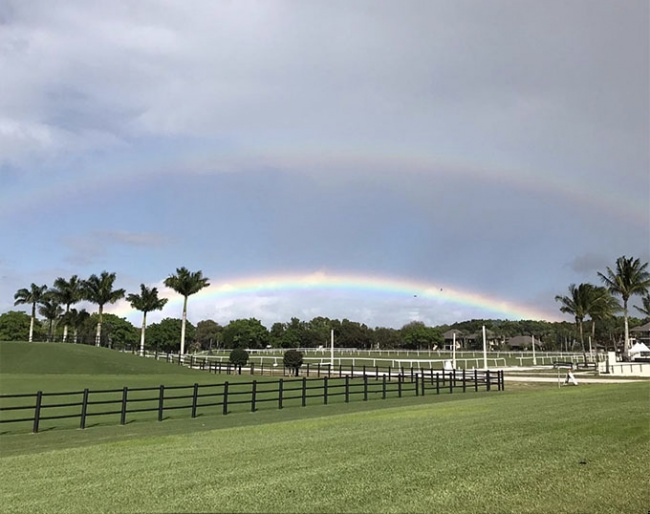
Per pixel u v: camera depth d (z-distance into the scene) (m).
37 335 109.88
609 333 123.44
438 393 29.06
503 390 31.38
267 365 58.94
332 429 12.75
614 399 17.42
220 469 8.31
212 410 21.45
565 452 8.79
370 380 38.31
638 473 7.47
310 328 137.50
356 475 7.66
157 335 122.44
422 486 7.02
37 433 15.43
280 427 13.76
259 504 6.44
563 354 88.56
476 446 9.46
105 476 8.19
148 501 6.70
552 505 6.25
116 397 25.59
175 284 74.56
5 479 8.31
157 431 15.18
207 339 155.12
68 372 42.41
